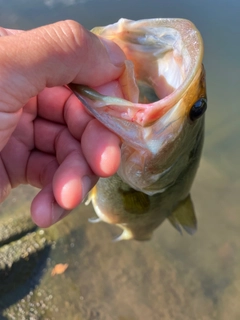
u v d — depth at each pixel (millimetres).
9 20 336
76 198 100
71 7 354
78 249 245
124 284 235
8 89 89
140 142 108
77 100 122
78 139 122
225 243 257
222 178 290
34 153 133
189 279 239
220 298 231
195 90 110
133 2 365
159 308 226
